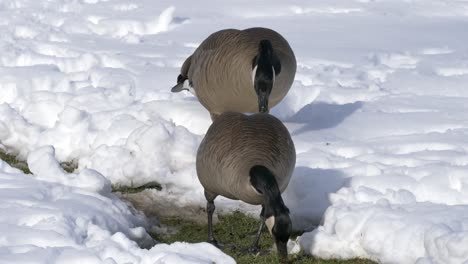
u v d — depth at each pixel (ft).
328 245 53.57
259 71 60.59
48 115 76.07
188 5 122.52
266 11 119.03
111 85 82.84
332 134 71.36
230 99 66.33
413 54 97.30
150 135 67.05
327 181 61.16
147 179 65.82
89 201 57.11
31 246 48.67
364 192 58.03
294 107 79.36
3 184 59.11
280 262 51.49
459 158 63.93
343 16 117.29
